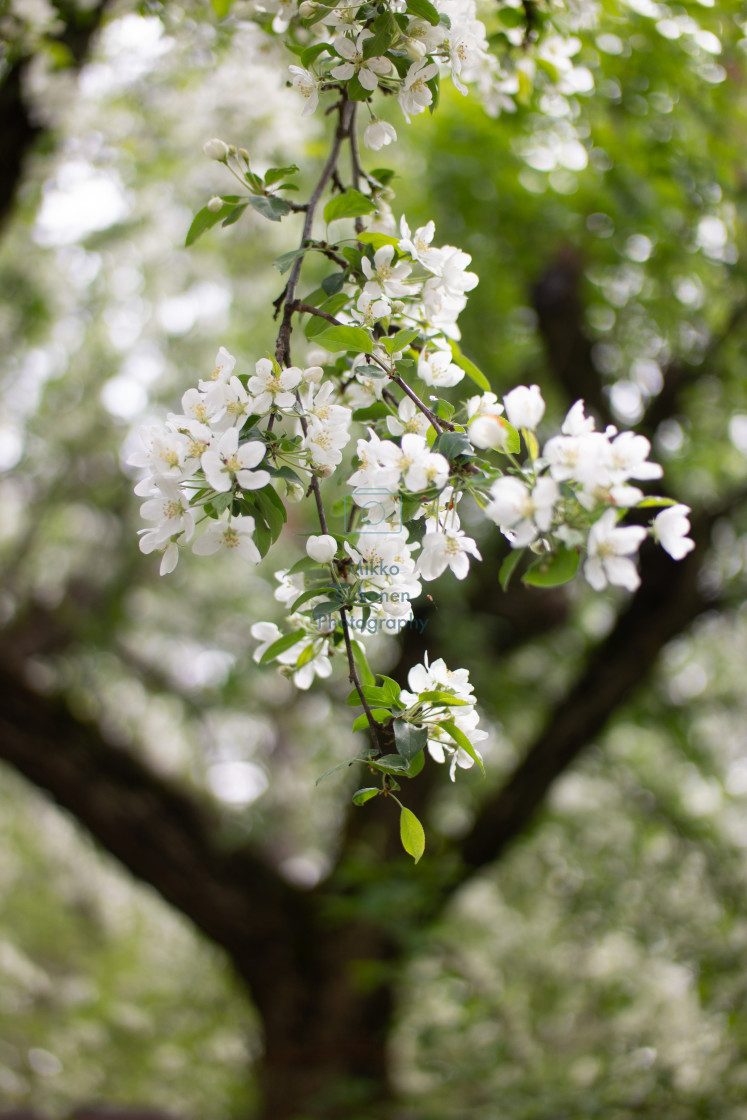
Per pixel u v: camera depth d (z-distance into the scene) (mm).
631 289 4434
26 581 7309
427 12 1332
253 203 1373
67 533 7215
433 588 4836
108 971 8461
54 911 10250
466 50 1452
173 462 1125
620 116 3037
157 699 7238
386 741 1145
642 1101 3701
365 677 1273
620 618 4773
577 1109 3607
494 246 4543
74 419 6992
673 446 4906
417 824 1101
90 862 9281
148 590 6988
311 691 5957
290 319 1303
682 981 4773
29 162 3643
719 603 4855
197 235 1398
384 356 1271
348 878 3887
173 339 6508
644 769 5871
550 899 5523
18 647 5695
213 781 7555
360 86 1389
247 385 1182
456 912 5617
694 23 2611
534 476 1035
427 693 1119
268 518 1164
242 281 5520
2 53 2822
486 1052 4086
